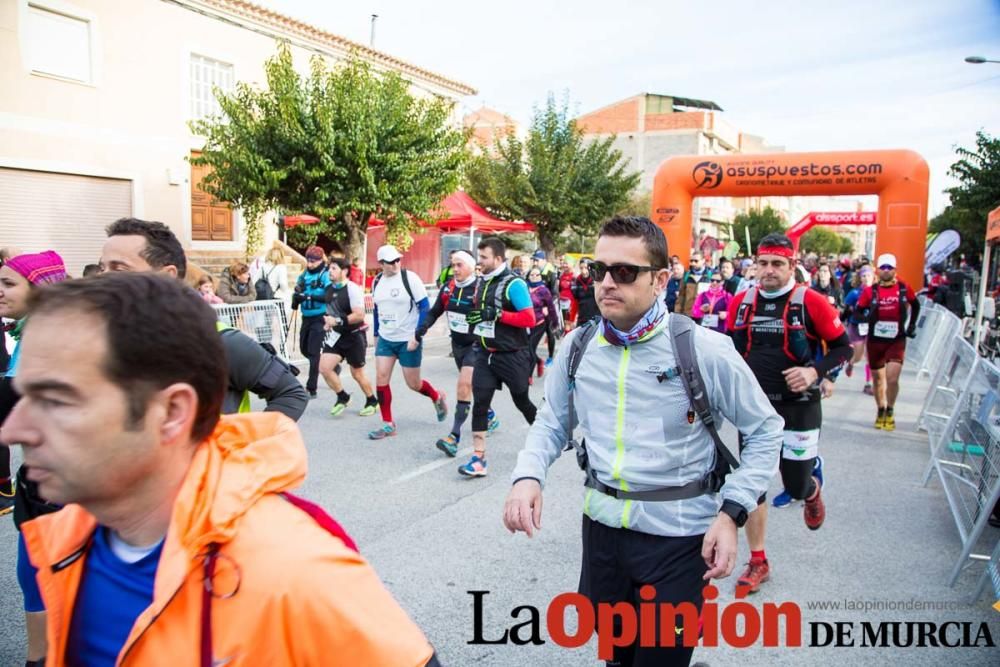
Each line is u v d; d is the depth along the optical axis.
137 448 0.99
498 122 41.94
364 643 1.02
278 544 1.02
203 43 16.72
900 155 13.20
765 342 3.99
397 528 4.60
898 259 13.23
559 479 5.74
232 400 2.30
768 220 46.78
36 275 2.84
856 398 9.76
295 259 18.31
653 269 2.18
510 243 28.05
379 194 14.70
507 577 3.92
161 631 0.99
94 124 14.74
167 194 16.19
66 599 1.12
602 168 24.75
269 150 14.20
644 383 2.23
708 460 2.25
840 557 4.31
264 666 1.00
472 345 6.18
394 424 7.36
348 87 14.73
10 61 13.36
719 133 51.91
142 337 0.96
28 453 0.97
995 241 9.90
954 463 4.96
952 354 7.07
